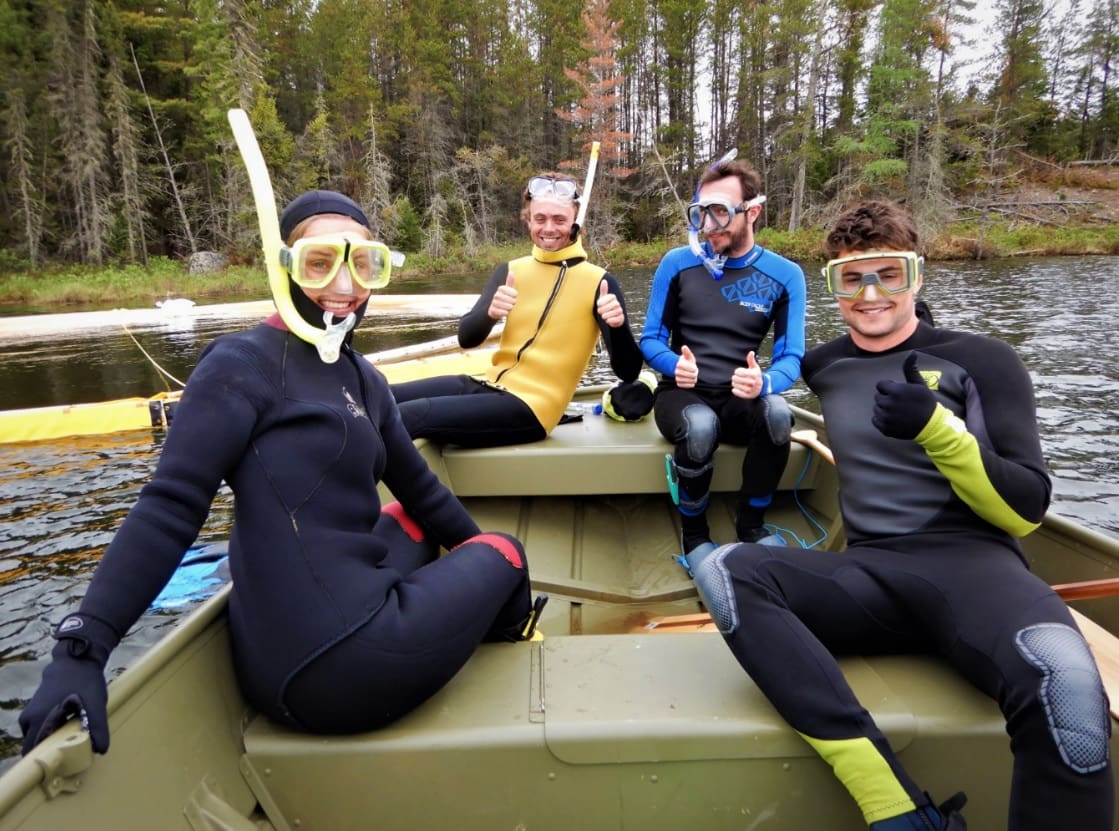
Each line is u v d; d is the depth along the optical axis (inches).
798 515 108.1
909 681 54.2
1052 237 1117.7
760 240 1279.5
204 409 45.9
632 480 105.7
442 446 108.6
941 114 1389.0
